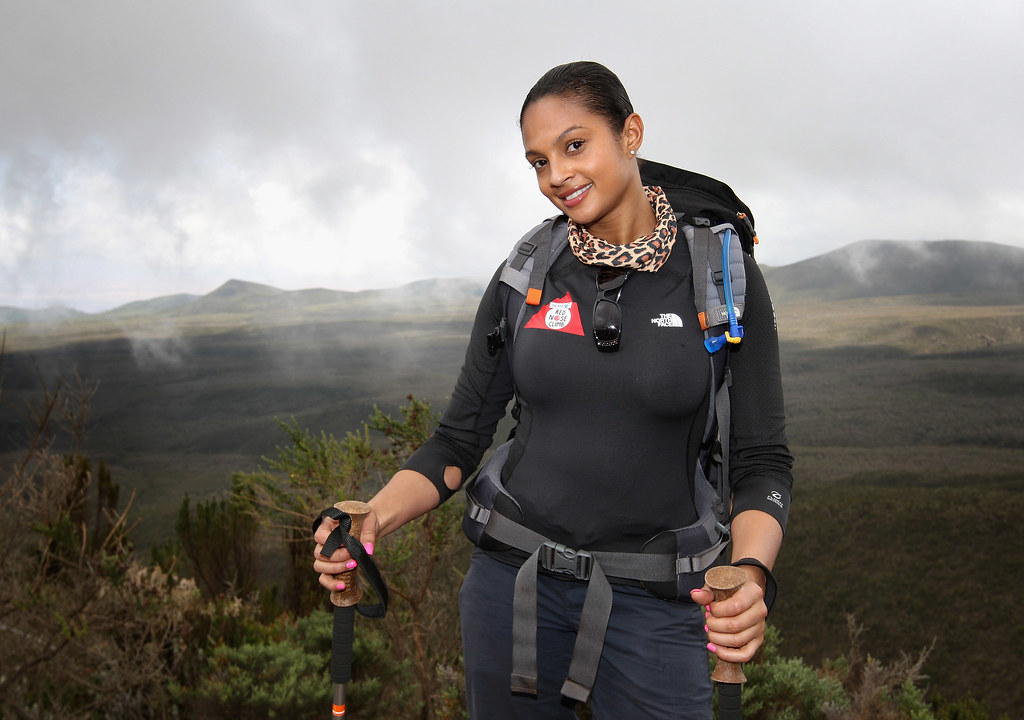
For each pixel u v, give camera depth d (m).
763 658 3.07
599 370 1.06
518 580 1.09
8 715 3.55
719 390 1.09
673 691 1.05
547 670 1.14
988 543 34.03
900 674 3.56
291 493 4.29
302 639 4.52
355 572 1.06
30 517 4.28
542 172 1.10
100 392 123.62
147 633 4.13
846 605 28.17
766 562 0.93
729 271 1.07
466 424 1.30
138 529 34.59
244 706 3.72
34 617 3.88
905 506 41.22
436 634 4.06
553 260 1.17
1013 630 25.47
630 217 1.11
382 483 3.91
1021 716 20.27
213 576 5.84
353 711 3.85
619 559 1.06
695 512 1.09
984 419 75.75
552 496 1.09
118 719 3.79
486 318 1.26
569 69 1.07
